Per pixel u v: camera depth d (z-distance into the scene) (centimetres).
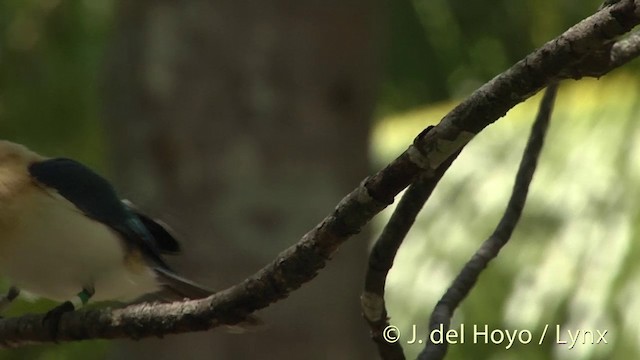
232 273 1207
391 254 635
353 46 1256
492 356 1344
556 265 1313
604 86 1377
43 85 1586
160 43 1232
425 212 1424
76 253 839
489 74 1791
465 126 577
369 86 1282
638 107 1339
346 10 1247
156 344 1227
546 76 557
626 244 1284
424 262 1401
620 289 1271
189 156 1220
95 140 1600
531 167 751
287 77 1227
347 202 623
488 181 1409
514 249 1344
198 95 1223
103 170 1495
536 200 1340
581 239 1310
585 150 1340
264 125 1220
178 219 1217
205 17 1223
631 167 1313
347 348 1245
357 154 1263
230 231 1209
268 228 1212
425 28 1770
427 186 616
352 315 1255
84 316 738
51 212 831
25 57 1578
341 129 1245
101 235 845
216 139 1216
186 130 1220
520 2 1714
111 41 1285
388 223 631
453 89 1805
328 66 1241
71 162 858
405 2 1755
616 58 689
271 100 1223
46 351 1533
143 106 1237
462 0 1741
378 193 609
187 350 1214
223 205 1212
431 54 1788
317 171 1230
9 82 1582
